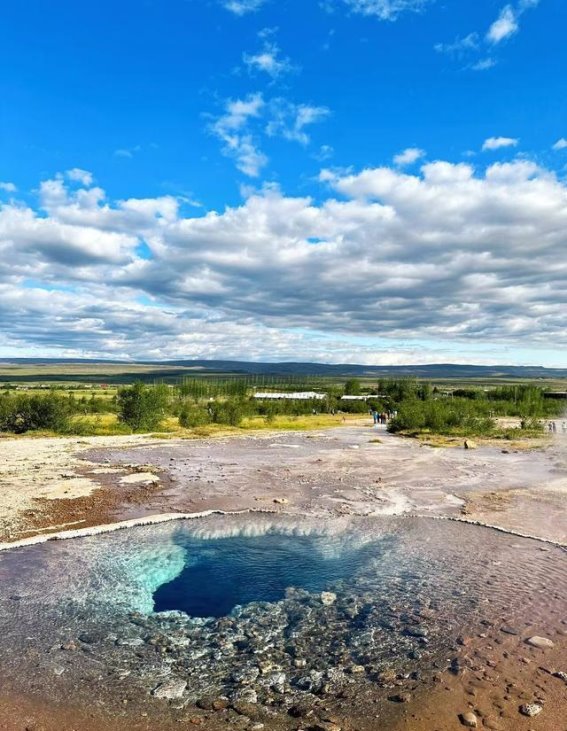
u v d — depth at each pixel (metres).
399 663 7.70
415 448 33.50
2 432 39.66
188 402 67.56
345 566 12.11
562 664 7.55
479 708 6.49
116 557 12.65
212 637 8.66
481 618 9.17
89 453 29.52
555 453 31.14
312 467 25.56
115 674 7.46
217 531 14.95
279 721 6.36
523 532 14.66
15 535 13.97
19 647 8.21
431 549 13.28
